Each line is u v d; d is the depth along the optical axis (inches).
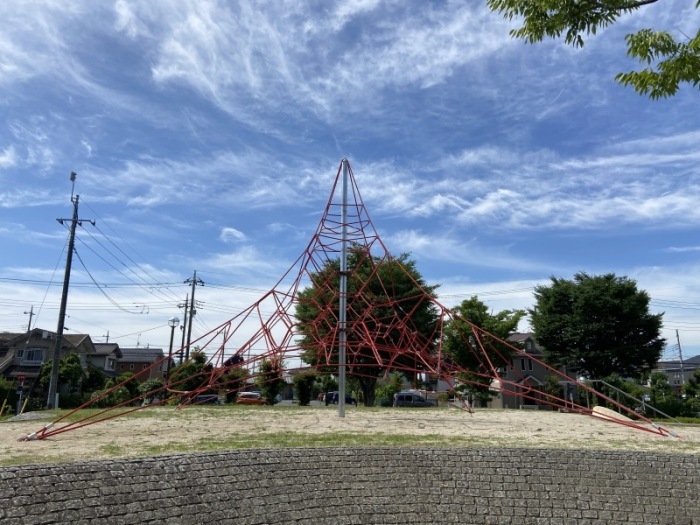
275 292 709.9
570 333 1512.1
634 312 1462.8
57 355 1145.4
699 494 358.6
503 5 321.4
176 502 297.7
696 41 285.3
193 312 1754.4
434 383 1953.7
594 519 350.9
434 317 1251.2
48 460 381.1
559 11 308.7
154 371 2527.1
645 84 301.0
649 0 296.0
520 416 734.5
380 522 341.7
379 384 1872.5
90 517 266.2
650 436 548.1
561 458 385.4
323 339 793.6
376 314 1061.1
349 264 1173.1
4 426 594.9
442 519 349.4
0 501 248.4
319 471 362.0
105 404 1307.8
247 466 342.6
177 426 594.9
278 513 325.4
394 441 476.7
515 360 1820.9
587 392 1310.3
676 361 3201.3
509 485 369.4
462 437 511.5
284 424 616.4
